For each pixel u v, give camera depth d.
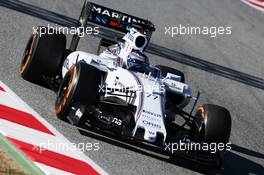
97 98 27.86
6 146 23.52
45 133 25.94
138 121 25.98
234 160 30.80
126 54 30.19
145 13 65.25
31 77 32.28
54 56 32.09
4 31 41.47
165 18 65.81
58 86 32.12
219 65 54.47
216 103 42.25
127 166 25.14
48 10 53.31
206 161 26.97
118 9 63.38
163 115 26.86
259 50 65.25
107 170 24.09
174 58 51.25
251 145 34.72
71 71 28.16
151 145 25.78
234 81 50.22
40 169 22.25
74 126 27.81
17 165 22.16
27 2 53.78
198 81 46.62
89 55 30.77
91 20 33.75
